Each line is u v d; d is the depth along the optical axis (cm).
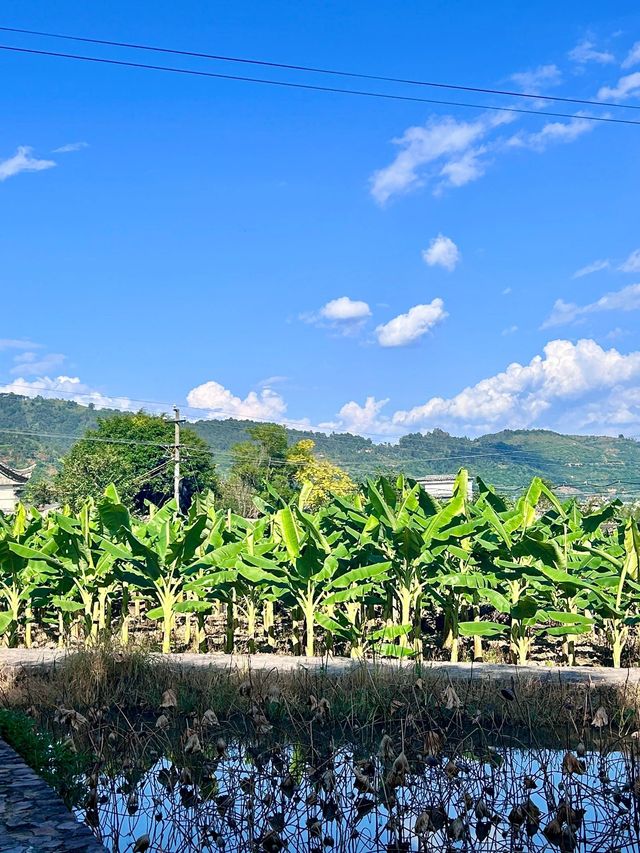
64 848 616
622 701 1293
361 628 1966
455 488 1764
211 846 828
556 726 1272
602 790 918
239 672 1473
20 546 1991
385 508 1800
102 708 1349
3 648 1981
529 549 1742
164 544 1927
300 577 1838
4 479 6009
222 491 7738
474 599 1883
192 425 18150
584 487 14038
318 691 1380
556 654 2025
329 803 902
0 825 664
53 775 919
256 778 990
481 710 1312
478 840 838
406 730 1237
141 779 1013
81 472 6419
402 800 916
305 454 8594
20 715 1012
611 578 1847
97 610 2162
